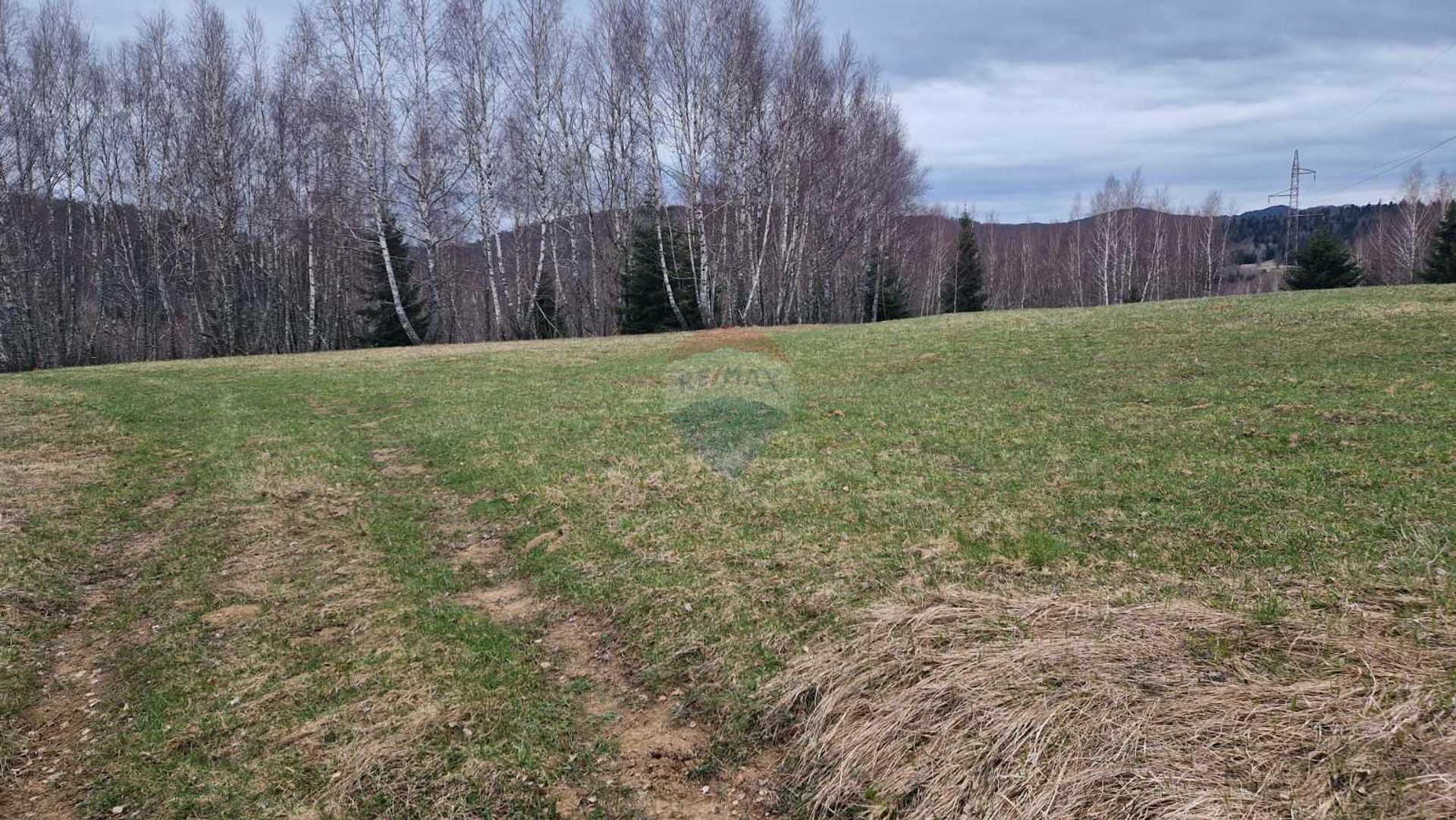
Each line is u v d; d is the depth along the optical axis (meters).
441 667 5.38
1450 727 3.24
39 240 36.09
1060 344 18.12
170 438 12.77
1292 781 3.13
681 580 6.26
